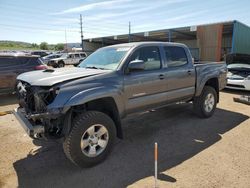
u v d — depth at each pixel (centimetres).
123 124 587
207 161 394
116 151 436
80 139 356
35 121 360
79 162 363
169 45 525
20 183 338
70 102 341
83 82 366
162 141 482
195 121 607
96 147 383
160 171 365
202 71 597
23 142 479
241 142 472
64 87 347
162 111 694
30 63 961
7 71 907
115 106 404
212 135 511
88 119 361
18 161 401
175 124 584
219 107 756
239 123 591
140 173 360
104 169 373
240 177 345
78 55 3019
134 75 432
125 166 381
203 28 2134
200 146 455
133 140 488
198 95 597
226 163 386
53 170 372
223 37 2995
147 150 440
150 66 473
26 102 397
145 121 609
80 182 339
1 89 903
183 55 558
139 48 455
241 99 816
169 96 512
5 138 500
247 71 1023
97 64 466
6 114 687
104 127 382
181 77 535
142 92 449
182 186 323
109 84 391
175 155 418
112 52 470
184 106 749
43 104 351
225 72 686
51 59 2889
